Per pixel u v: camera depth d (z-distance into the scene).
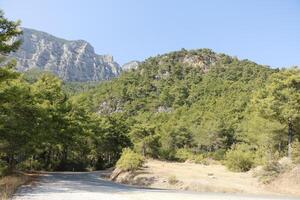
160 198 17.97
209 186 27.75
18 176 28.62
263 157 41.12
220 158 70.00
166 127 87.44
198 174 35.25
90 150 70.50
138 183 32.56
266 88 40.88
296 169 29.14
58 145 53.69
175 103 174.38
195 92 182.50
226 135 86.12
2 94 23.36
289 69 37.94
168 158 66.94
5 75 20.61
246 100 118.19
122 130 77.31
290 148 34.47
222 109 117.94
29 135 30.73
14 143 30.25
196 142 88.44
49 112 39.22
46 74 45.53
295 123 37.56
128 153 39.28
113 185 29.33
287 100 36.59
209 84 186.62
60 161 61.19
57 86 45.00
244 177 33.69
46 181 28.67
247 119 83.62
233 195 22.48
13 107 25.66
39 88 42.25
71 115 51.81
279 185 27.88
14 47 20.53
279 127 38.88
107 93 195.25
